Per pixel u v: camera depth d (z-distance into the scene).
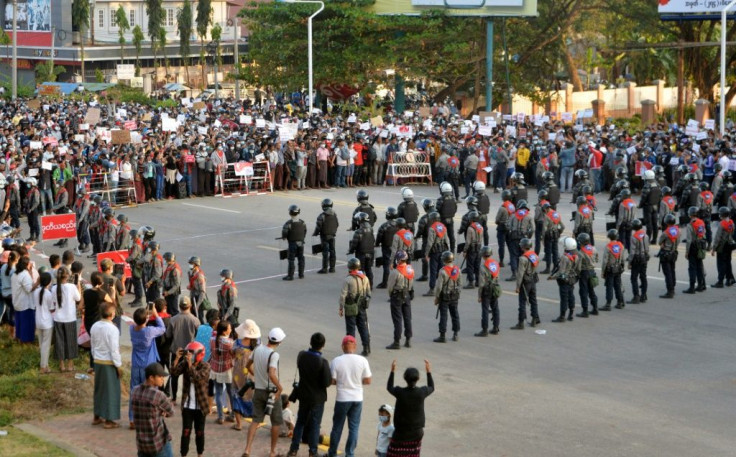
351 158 42.50
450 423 16.38
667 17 61.47
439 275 21.03
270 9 61.81
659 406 17.19
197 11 127.25
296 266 28.50
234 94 108.19
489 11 59.38
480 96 66.25
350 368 14.48
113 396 15.89
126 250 25.48
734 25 66.88
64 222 28.48
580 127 48.72
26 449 14.73
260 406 14.60
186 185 39.62
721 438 15.65
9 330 21.05
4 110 62.22
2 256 21.31
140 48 128.62
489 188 42.56
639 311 23.66
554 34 66.06
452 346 20.89
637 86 84.81
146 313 16.00
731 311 23.58
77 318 18.94
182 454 14.46
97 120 46.66
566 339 21.38
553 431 15.98
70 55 126.88
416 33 60.28
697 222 25.00
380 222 34.62
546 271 27.55
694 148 41.06
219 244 31.38
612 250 23.44
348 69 61.47
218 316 16.81
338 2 60.75
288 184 41.72
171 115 59.78
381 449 13.77
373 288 26.09
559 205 37.72
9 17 126.12
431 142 43.91
